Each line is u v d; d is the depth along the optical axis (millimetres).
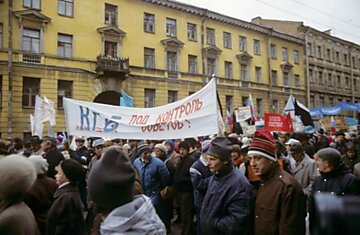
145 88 30297
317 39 50969
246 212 3246
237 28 39156
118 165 1864
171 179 7125
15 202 2533
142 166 6641
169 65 32719
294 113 15750
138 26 30547
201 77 34562
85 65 27000
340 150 9172
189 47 34156
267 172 3205
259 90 40656
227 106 37094
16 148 10109
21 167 2533
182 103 7406
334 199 631
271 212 3053
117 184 1802
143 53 30625
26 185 2537
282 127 12562
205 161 5391
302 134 7594
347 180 3908
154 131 7547
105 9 28828
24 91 24438
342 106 24219
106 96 27969
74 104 7746
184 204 6656
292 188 3002
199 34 35188
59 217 3475
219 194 3393
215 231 3363
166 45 32219
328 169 4004
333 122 25375
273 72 43531
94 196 1837
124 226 1791
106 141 7707
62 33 26266
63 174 3678
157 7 32031
